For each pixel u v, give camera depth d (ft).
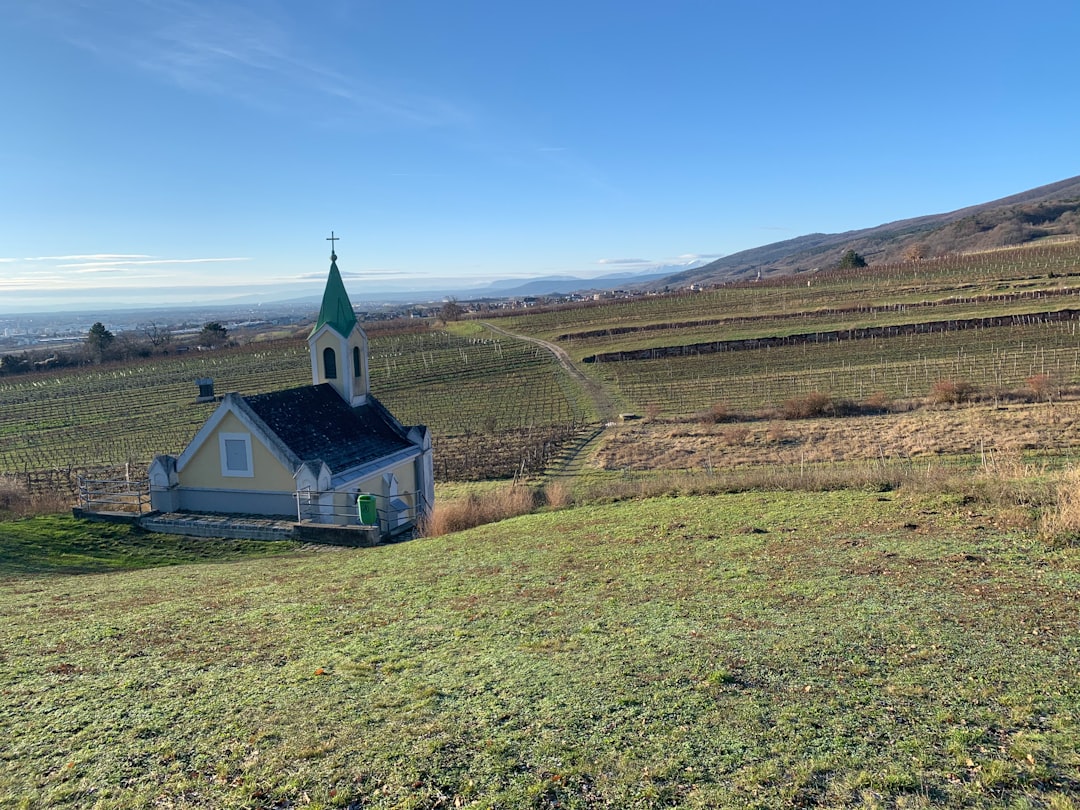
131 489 109.70
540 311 503.61
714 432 159.12
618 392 229.66
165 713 27.61
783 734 22.94
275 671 31.45
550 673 28.91
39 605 45.32
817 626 32.09
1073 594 33.86
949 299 309.83
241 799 21.43
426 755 23.09
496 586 43.73
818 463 120.57
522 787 21.04
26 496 97.14
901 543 45.78
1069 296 285.84
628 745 22.91
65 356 443.73
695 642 31.19
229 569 57.98
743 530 53.72
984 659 27.40
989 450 117.19
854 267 538.47
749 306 381.40
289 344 436.76
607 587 41.50
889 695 25.09
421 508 93.04
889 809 18.99
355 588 46.26
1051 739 21.61
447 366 311.27
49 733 26.37
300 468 74.59
